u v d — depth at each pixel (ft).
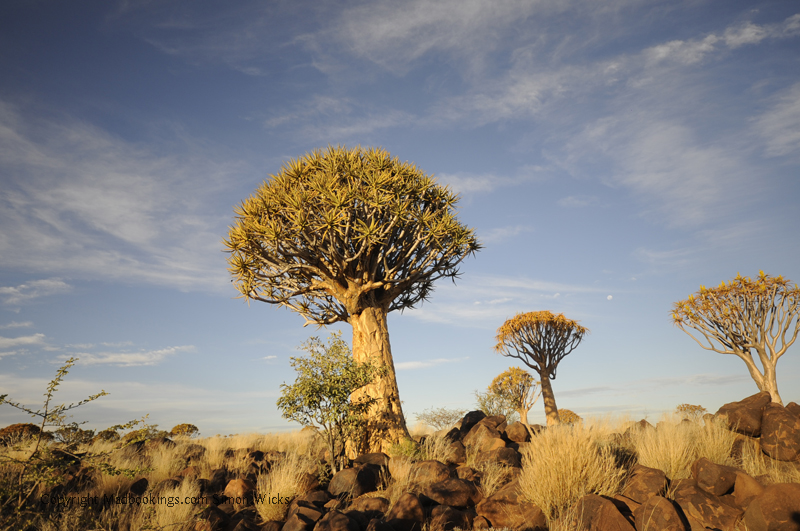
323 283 40.32
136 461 30.14
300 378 29.53
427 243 40.37
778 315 42.57
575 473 18.30
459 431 40.63
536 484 18.38
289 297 42.19
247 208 38.75
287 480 24.34
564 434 20.94
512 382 64.59
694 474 18.26
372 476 25.64
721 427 24.36
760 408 23.41
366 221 38.73
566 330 64.64
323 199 37.35
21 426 47.55
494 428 33.22
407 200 40.09
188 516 20.97
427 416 57.77
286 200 37.68
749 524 14.71
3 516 17.81
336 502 22.11
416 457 30.35
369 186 39.19
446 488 20.30
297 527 18.86
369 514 19.79
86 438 20.15
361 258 38.78
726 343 45.93
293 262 39.93
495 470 23.88
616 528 14.96
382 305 41.04
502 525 17.49
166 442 38.86
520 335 65.87
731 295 44.80
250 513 22.99
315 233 37.47
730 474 16.75
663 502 15.31
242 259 39.55
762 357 42.78
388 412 35.24
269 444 43.11
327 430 29.09
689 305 47.52
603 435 26.71
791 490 14.52
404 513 18.10
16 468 20.47
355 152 41.75
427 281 44.45
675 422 25.63
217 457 34.24
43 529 17.72
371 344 37.63
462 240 40.68
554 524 16.52
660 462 21.04
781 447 20.75
